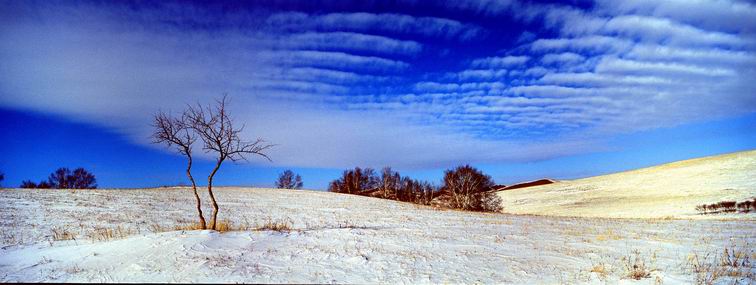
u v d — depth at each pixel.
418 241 12.95
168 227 18.44
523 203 60.59
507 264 9.84
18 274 7.89
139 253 9.01
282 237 11.97
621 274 8.88
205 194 45.31
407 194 76.06
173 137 13.62
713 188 46.78
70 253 9.59
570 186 71.50
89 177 73.62
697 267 9.52
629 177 69.62
